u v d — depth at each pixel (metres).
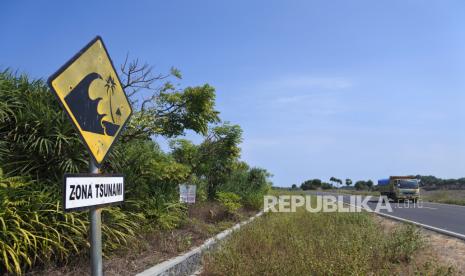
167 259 8.28
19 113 7.13
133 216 9.12
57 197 6.73
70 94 3.33
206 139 17.44
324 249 8.71
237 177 22.81
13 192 6.11
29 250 6.20
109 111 3.85
